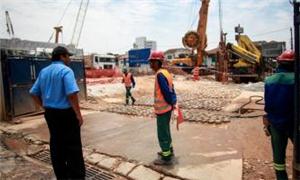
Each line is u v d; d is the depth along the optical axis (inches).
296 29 129.6
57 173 175.0
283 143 150.8
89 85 824.9
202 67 1353.3
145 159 226.1
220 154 228.7
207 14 1331.2
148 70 1717.5
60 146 171.8
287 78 146.0
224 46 1111.0
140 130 326.6
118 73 1509.6
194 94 684.1
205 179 184.9
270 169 197.2
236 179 182.9
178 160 218.5
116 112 453.7
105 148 260.1
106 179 203.5
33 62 436.8
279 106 147.0
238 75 1081.4
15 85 407.8
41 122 391.2
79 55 557.3
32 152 261.7
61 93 165.3
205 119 359.6
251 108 425.1
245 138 274.2
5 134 330.3
